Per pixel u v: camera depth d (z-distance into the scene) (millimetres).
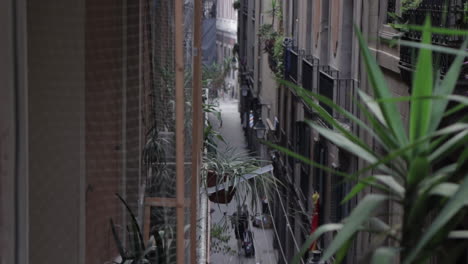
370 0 13344
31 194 4031
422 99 2363
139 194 5387
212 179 10555
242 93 40906
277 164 26750
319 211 16953
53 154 4250
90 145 4879
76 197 4496
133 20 5223
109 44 4996
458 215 2213
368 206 2277
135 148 5301
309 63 19688
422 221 2287
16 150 3105
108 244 5180
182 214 4781
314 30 20078
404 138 2408
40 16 4199
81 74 4402
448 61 7953
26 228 3158
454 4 8188
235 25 57438
